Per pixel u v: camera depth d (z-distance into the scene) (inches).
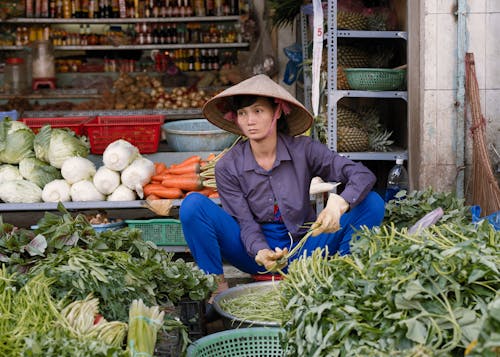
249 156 122.9
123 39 334.0
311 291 76.5
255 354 92.3
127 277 92.4
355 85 185.8
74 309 81.4
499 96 168.2
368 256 81.0
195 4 332.5
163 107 310.2
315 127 200.2
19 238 102.3
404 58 199.8
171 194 171.8
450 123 169.6
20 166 178.1
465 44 167.3
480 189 158.6
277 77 297.3
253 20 310.8
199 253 127.6
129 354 72.7
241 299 109.9
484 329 55.4
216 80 323.9
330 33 184.5
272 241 126.6
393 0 205.8
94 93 322.7
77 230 101.3
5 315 76.2
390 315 67.7
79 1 334.0
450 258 70.9
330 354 68.6
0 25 337.4
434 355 63.4
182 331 91.2
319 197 179.2
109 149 172.9
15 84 320.8
